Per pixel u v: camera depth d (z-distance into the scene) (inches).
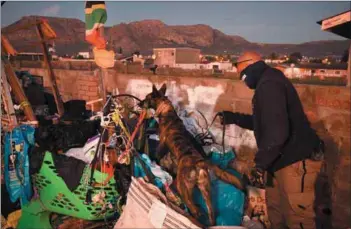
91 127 134.0
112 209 112.4
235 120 145.5
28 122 131.3
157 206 87.8
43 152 111.6
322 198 114.2
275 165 98.7
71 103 187.2
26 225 117.8
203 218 95.2
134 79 199.5
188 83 168.9
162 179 109.0
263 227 105.4
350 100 104.9
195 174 94.3
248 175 129.1
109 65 145.6
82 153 119.0
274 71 92.2
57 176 108.9
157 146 135.9
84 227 115.7
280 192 103.2
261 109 89.0
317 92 115.7
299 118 93.0
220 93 154.0
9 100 129.3
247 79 99.0
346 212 107.9
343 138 108.1
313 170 96.2
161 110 124.2
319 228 107.7
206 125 157.5
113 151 111.2
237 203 105.7
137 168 112.9
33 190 117.8
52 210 116.4
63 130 126.4
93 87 225.3
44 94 210.7
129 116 134.2
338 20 129.2
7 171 117.8
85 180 106.4
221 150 138.0
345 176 107.7
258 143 93.8
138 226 90.9
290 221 99.5
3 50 147.3
